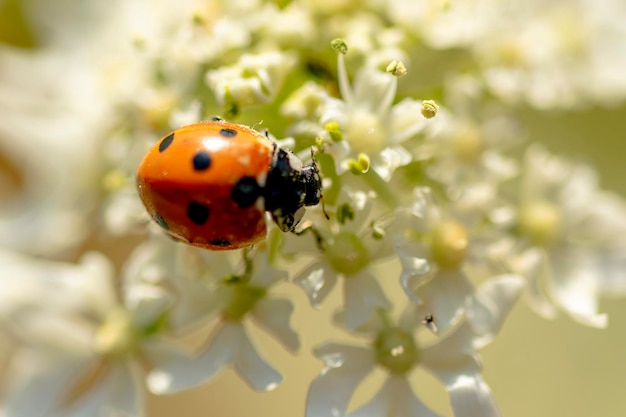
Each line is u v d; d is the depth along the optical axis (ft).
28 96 0.27
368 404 0.23
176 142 0.22
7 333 0.27
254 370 0.23
